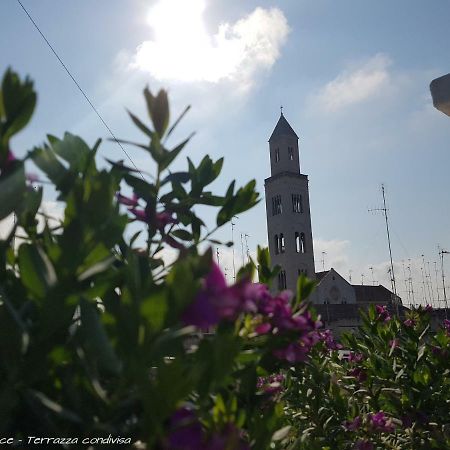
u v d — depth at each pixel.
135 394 1.26
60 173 1.70
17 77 1.43
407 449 4.40
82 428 1.29
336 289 71.44
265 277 2.23
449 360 4.74
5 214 1.47
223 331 1.64
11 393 1.25
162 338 1.18
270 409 1.87
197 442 1.26
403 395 4.57
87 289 1.43
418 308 5.63
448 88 4.23
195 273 1.26
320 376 4.44
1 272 1.56
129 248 1.91
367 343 5.25
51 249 1.28
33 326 1.30
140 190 1.97
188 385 1.11
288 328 1.72
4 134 1.45
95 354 1.21
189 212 2.23
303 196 67.12
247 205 2.22
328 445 4.13
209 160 2.33
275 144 69.25
